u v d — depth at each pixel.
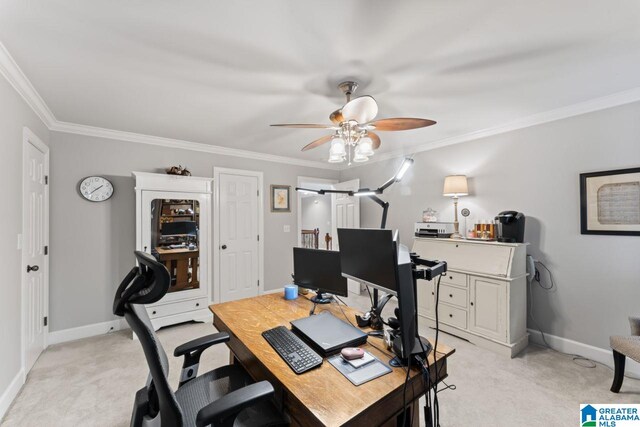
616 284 2.36
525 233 2.89
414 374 1.08
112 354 2.65
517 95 2.32
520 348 2.66
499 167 3.10
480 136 3.25
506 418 1.79
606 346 2.42
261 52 1.71
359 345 1.32
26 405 1.92
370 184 4.75
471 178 3.36
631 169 2.26
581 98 2.39
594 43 1.63
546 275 2.75
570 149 2.60
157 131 3.25
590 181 2.47
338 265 1.79
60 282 2.94
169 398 0.88
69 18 1.41
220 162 4.05
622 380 2.00
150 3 1.31
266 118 2.81
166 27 1.48
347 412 0.88
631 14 1.39
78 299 3.04
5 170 1.85
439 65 1.86
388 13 1.38
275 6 1.33
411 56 1.75
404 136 3.48
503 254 2.68
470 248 2.93
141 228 3.09
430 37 1.57
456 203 3.40
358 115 1.83
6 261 1.87
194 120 2.88
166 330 3.21
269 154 4.45
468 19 1.43
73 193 3.02
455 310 2.96
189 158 3.79
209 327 3.30
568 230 2.62
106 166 3.21
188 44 1.63
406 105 2.51
